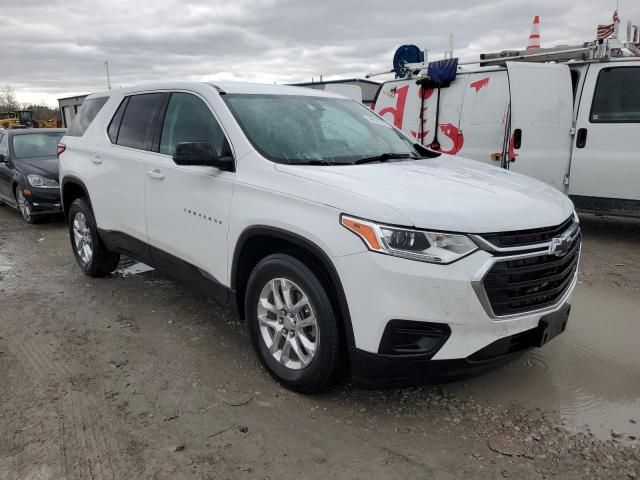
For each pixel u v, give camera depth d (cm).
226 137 350
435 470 252
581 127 657
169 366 353
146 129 431
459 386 324
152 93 439
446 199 274
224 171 342
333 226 271
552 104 657
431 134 785
